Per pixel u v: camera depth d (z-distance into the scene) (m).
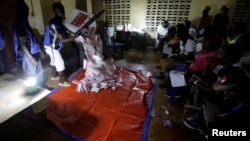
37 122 1.51
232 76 1.33
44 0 2.81
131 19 5.19
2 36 2.17
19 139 1.29
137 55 4.32
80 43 3.15
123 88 2.53
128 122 1.80
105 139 1.56
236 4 4.22
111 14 5.31
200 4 4.45
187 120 1.80
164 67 2.60
